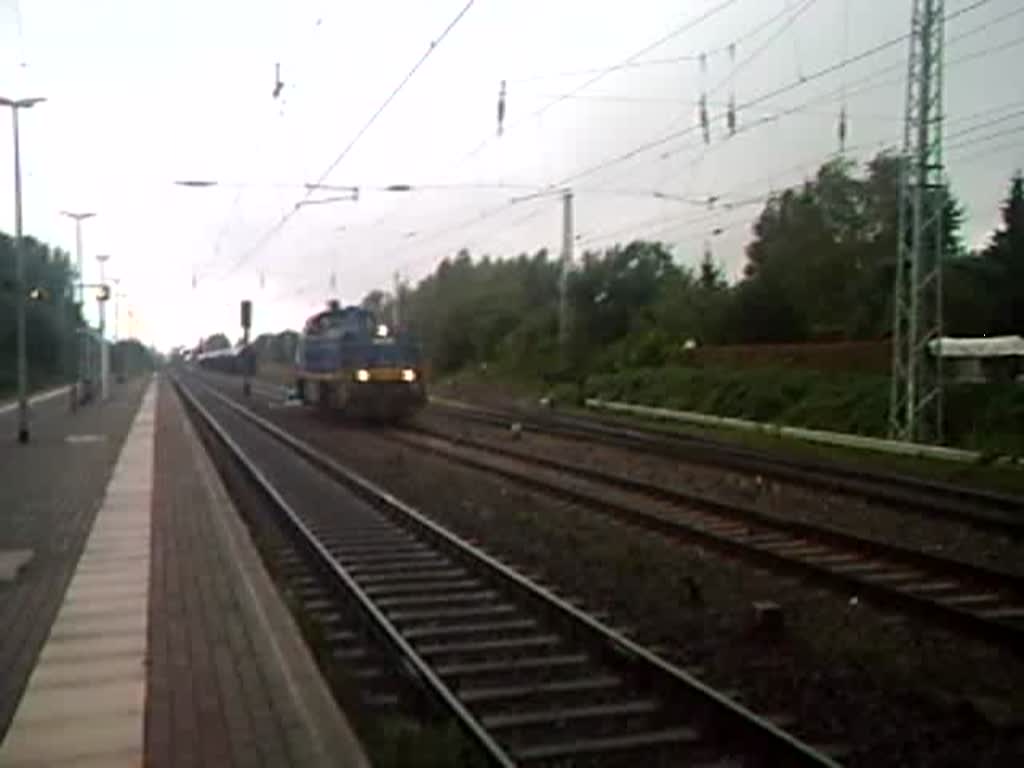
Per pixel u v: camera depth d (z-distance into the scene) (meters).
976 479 20.67
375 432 35.03
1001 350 32.16
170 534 13.89
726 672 8.68
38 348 90.25
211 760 6.14
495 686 8.44
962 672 8.67
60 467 22.69
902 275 27.39
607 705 7.88
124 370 112.19
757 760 6.87
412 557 13.77
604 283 58.59
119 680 7.71
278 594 10.43
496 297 74.00
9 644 8.69
